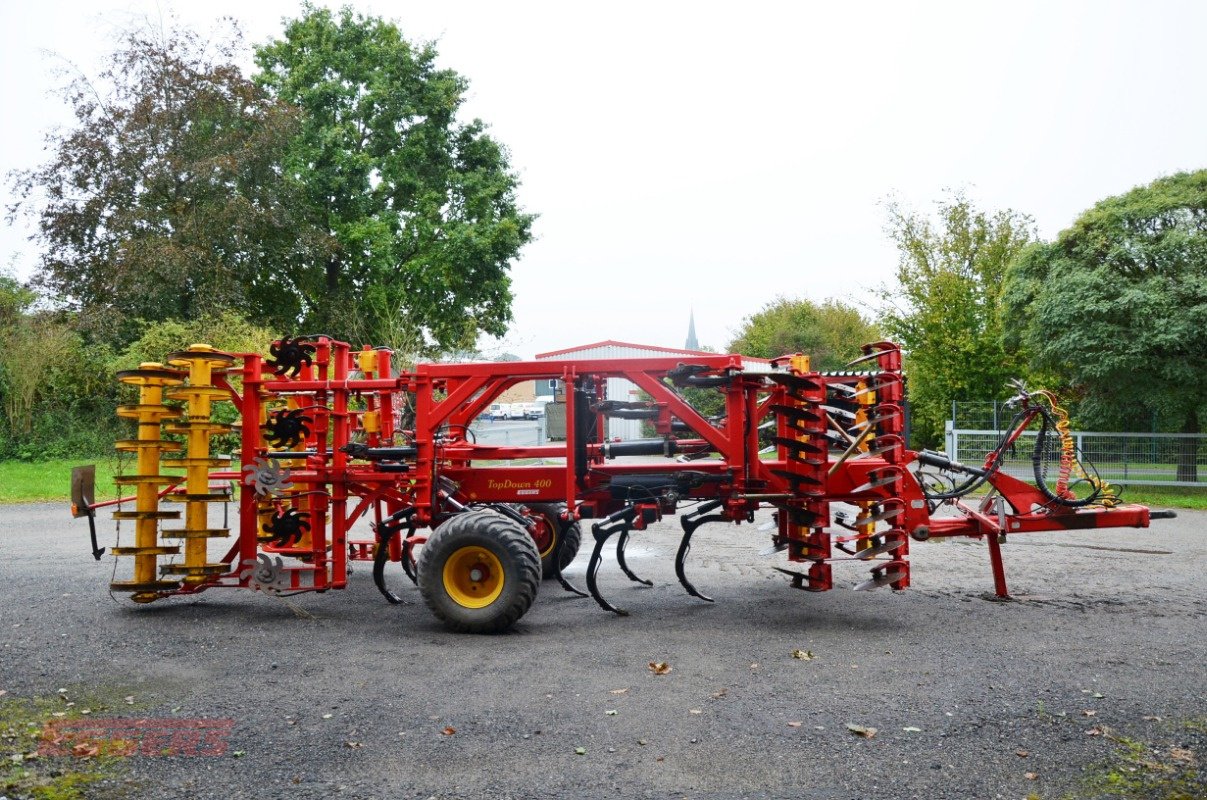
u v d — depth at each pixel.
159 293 25.39
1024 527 7.17
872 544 6.68
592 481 7.14
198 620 6.62
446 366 6.93
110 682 5.02
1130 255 17.12
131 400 23.62
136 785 3.62
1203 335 16.23
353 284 31.45
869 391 6.81
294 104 29.58
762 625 6.38
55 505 14.91
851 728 4.21
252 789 3.57
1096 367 16.86
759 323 41.81
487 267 30.98
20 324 24.20
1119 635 6.04
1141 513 7.09
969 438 18.94
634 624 6.44
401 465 7.23
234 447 11.84
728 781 3.63
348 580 8.26
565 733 4.18
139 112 26.34
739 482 6.80
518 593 6.06
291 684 4.97
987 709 4.49
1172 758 3.87
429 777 3.68
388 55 30.72
